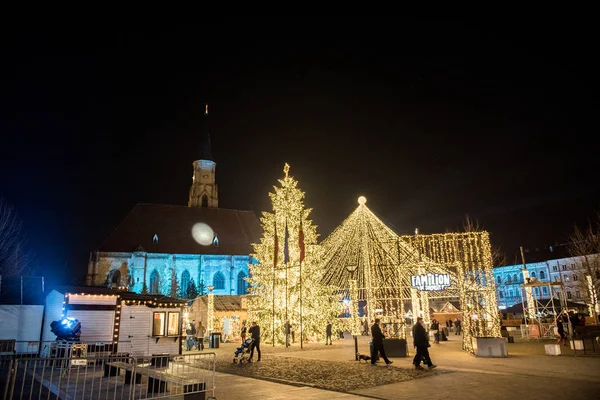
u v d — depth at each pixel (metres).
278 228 34.88
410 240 23.62
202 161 105.62
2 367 20.00
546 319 39.09
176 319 24.56
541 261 91.25
